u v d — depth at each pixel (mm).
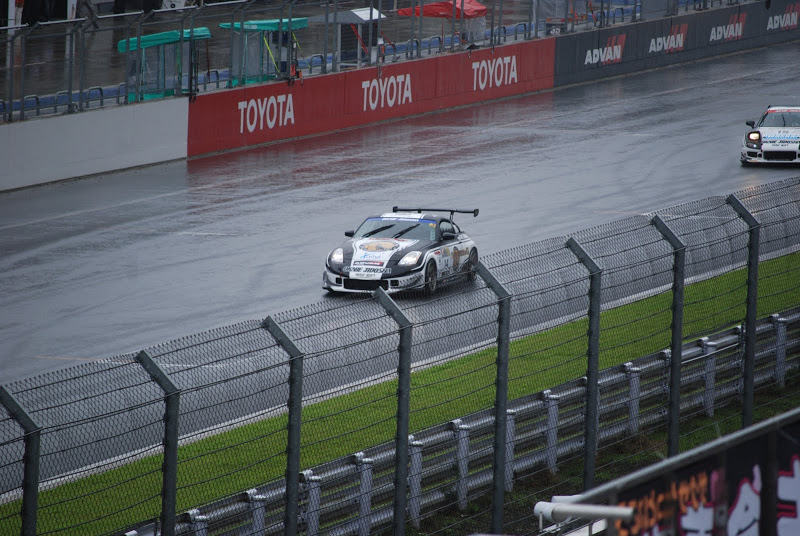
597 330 23156
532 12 113062
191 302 46750
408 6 105250
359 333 20875
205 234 59594
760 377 31484
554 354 31859
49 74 73438
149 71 78812
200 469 24531
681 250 24844
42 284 49781
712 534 12586
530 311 22578
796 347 33688
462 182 73250
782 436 13250
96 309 45781
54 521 21547
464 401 28812
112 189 71062
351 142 88375
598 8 122500
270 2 91875
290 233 59812
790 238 33719
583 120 97438
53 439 22281
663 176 74375
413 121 98000
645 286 27375
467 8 105312
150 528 18828
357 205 66688
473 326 21984
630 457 26469
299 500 20219
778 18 145375
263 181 73875
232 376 19750
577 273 25078
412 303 21203
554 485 24781
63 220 62656
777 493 13188
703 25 132875
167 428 17734
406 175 75688
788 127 77500
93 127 74500
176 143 80438
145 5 123875
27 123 70500
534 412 24844
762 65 129250
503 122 96812
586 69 118312
